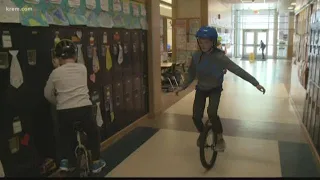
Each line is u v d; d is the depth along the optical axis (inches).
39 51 104.0
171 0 380.2
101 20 140.2
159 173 117.9
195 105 118.9
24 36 98.0
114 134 156.6
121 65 161.2
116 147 146.3
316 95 138.9
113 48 151.7
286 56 751.7
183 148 144.3
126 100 169.3
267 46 775.1
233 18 757.3
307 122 160.7
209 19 385.7
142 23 183.6
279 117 200.1
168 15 389.1
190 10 378.0
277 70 479.8
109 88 149.4
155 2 194.2
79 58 124.0
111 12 148.8
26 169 102.2
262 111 216.5
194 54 118.3
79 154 93.2
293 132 168.1
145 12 187.2
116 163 127.5
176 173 117.7
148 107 200.5
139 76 185.3
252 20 781.3
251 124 184.2
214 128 117.3
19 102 97.9
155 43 197.8
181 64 338.6
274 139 156.3
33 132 104.1
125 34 163.8
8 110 94.3
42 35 105.1
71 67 94.2
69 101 91.9
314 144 137.7
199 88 117.3
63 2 114.8
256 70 482.9
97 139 101.0
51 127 111.6
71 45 97.7
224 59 111.0
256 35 781.9
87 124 95.8
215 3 426.0
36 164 106.0
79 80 94.8
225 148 133.3
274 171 118.0
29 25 99.0
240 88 312.5
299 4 232.1
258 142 151.8
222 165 124.3
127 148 144.9
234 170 119.5
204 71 113.5
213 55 112.1
